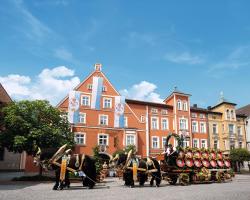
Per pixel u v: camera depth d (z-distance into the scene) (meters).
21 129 23.70
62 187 16.17
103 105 45.44
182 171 20.42
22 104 25.25
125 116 47.28
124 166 18.48
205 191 15.66
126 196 13.23
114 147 43.72
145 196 13.30
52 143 24.27
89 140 42.53
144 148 47.31
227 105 60.94
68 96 43.38
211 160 22.64
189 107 56.16
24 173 37.53
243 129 62.34
